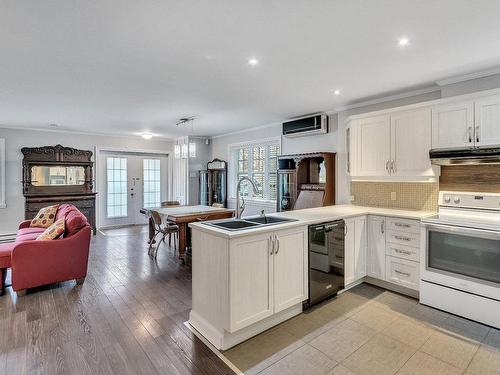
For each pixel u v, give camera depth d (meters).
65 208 4.84
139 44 2.40
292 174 5.18
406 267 3.13
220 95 3.86
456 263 2.70
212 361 2.07
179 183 7.87
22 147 6.09
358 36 2.28
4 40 2.31
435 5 1.87
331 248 3.01
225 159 7.37
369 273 3.46
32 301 3.04
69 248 3.43
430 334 2.40
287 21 2.06
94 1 1.81
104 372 1.94
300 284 2.71
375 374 1.93
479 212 3.08
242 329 2.32
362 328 2.50
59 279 3.39
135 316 2.72
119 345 2.25
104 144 7.14
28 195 5.92
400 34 2.25
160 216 4.83
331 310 2.83
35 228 4.76
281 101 4.18
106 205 7.29
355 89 3.62
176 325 2.56
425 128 3.21
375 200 4.11
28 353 2.14
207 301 2.40
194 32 2.21
